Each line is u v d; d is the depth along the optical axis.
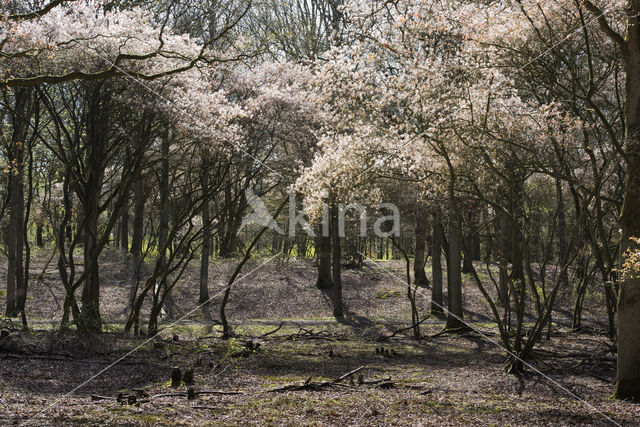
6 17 10.20
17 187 21.94
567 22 12.21
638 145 9.83
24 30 13.73
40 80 9.98
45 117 24.84
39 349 14.47
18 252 22.25
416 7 13.89
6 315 21.89
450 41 13.88
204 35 26.38
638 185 9.95
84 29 15.58
